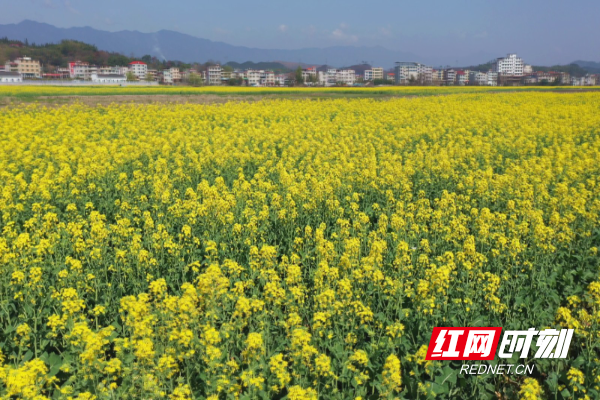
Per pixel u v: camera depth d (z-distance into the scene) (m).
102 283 9.09
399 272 9.19
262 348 6.63
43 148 20.95
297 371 6.64
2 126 28.56
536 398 5.90
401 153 22.14
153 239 10.55
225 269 9.55
